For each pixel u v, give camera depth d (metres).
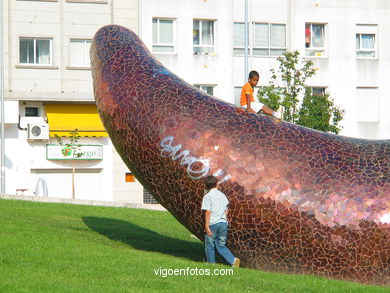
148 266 15.30
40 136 46.75
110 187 48.81
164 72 18.39
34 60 47.06
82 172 48.62
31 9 46.81
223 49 49.66
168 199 17.28
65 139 47.84
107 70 18.80
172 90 17.64
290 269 16.05
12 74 46.56
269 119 17.14
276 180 16.02
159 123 17.16
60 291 12.65
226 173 16.30
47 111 47.38
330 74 51.31
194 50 49.41
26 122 47.09
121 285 13.44
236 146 16.47
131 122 17.56
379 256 15.37
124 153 17.98
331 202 15.68
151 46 48.47
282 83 50.78
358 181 15.83
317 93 50.22
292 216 15.79
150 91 17.72
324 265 15.70
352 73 51.62
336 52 51.44
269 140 16.53
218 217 15.95
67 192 48.31
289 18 50.78
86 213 27.34
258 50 50.34
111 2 47.84
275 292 13.66
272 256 16.09
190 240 22.16
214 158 16.48
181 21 48.84
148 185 17.67
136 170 17.80
